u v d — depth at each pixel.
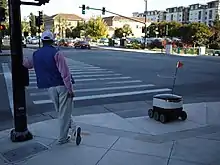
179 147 5.38
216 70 20.69
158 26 91.50
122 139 5.73
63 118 5.30
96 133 6.06
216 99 10.47
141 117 7.48
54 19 117.19
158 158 4.88
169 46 45.75
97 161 4.73
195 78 16.23
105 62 24.94
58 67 5.01
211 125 6.80
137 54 38.09
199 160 4.83
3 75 16.28
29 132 5.64
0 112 8.31
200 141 5.70
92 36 86.12
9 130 6.23
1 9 16.95
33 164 4.61
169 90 12.29
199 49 46.38
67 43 56.72
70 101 5.29
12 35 5.19
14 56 5.26
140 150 5.20
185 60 30.12
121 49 51.16
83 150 5.15
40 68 5.09
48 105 9.13
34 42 67.81
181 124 6.87
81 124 6.72
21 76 5.35
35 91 11.41
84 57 30.19
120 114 7.81
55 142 5.48
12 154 4.95
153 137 5.90
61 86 5.13
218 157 4.95
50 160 4.75
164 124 6.85
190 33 61.38
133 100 10.10
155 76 16.72
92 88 12.40
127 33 101.75
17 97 5.41
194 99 10.45
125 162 4.71
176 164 4.66
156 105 7.11
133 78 15.71
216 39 59.47
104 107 8.84
